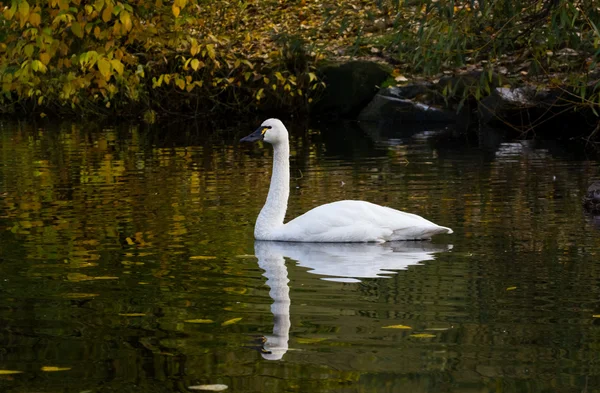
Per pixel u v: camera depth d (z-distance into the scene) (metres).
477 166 18.20
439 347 7.28
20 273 9.74
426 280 9.42
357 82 28.67
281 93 29.36
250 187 15.84
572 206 13.56
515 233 11.73
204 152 21.56
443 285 9.21
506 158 19.42
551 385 6.47
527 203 13.89
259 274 9.74
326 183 16.31
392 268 10.00
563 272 9.66
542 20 16.03
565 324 7.84
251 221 12.77
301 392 6.37
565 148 21.09
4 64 16.61
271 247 11.27
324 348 7.26
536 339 7.45
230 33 31.17
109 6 14.21
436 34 15.09
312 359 7.02
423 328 7.76
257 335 7.60
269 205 11.78
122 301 8.64
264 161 19.64
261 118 29.80
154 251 10.86
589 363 6.89
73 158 20.64
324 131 25.88
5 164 19.64
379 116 27.67
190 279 9.51
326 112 29.58
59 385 6.51
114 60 15.20
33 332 7.69
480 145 21.98
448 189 15.38
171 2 18.41
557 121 24.55
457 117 26.84
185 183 16.41
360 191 15.32
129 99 30.12
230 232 12.05
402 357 7.04
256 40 31.61
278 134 11.73
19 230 12.14
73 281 9.40
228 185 16.11
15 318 8.09
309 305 8.50
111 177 17.33
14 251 10.84
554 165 18.17
